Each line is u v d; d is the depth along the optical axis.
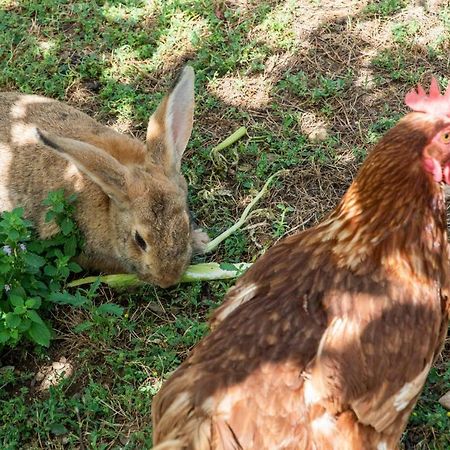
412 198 0.79
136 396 1.00
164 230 1.06
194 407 0.75
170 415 0.75
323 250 0.81
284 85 1.28
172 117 1.12
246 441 0.74
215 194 1.18
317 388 0.75
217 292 1.09
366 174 0.80
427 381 0.99
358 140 1.23
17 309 1.00
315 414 0.75
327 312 0.78
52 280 1.08
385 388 0.77
